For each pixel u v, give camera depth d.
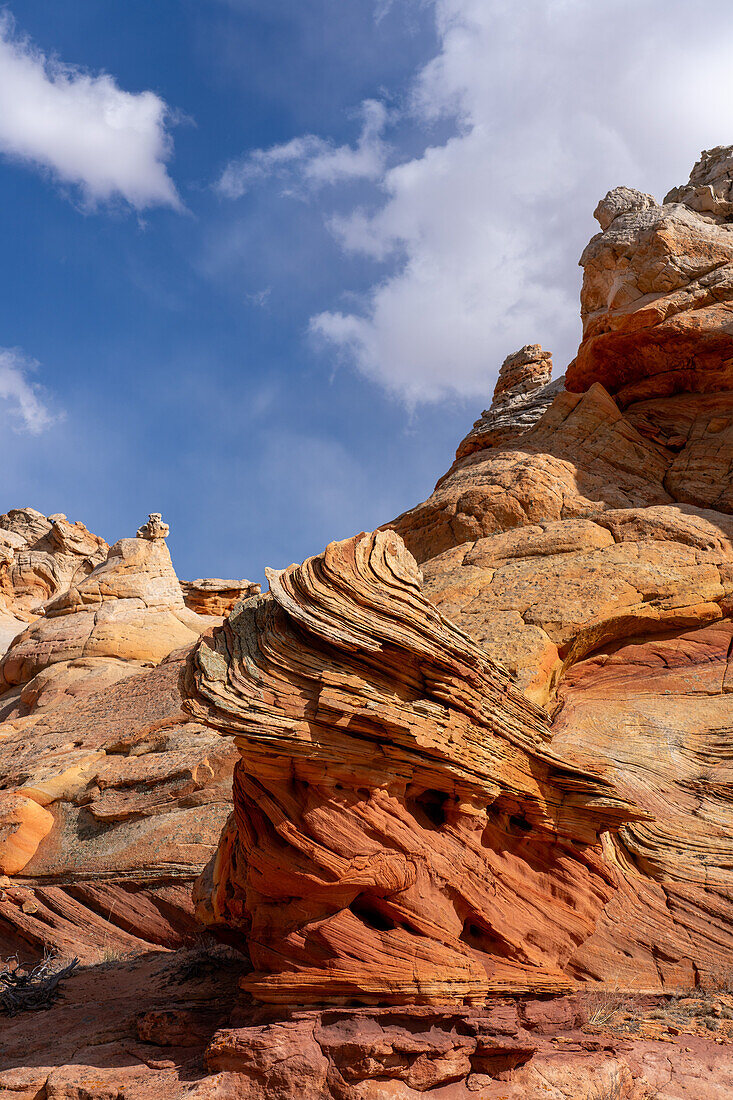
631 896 11.41
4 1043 9.59
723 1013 9.73
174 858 14.70
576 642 15.04
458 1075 7.91
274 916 9.09
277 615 9.90
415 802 9.80
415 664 9.71
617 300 23.80
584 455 21.47
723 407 21.94
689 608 15.77
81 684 24.77
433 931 9.10
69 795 17.27
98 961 13.57
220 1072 7.70
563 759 10.69
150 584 29.58
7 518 55.81
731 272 22.84
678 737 13.97
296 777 9.09
